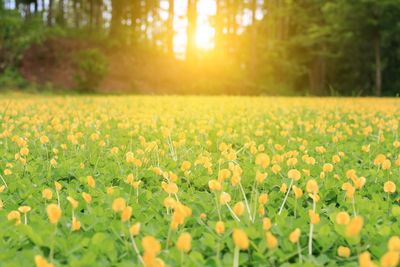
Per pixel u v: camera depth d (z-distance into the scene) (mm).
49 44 27547
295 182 2326
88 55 23344
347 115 7246
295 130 5203
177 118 6320
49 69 26312
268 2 33812
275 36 36188
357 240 1310
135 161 2225
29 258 1177
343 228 1373
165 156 3092
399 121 6121
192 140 4242
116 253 1285
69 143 3629
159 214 1762
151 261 935
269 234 1123
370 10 24328
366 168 2922
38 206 1740
